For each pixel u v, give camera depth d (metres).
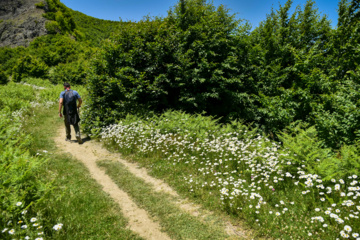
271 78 13.63
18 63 43.16
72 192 4.45
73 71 34.50
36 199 3.50
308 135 6.23
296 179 4.61
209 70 12.39
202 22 13.07
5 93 16.78
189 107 12.53
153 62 11.66
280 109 11.45
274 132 11.80
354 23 12.63
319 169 4.22
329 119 7.78
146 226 3.63
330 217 3.26
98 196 4.49
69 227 3.26
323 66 13.56
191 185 4.80
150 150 7.11
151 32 12.03
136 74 11.09
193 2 13.76
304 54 13.42
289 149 5.16
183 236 3.34
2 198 3.16
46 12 102.94
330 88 10.84
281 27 15.19
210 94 12.35
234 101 13.40
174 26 12.70
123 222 3.68
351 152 4.55
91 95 10.71
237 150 6.36
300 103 11.12
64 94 8.10
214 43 12.62
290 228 3.22
